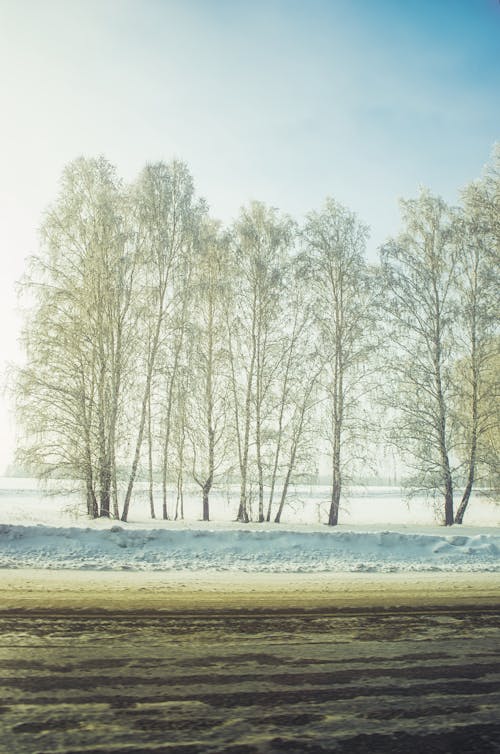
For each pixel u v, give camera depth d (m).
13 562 8.86
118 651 4.04
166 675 3.55
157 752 2.48
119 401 18.78
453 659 4.02
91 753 2.46
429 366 20.55
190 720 2.85
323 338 20.30
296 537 11.81
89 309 18.56
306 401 20.16
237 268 21.03
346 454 19.97
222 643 4.32
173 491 21.73
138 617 5.11
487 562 10.92
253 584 7.35
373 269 21.06
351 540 11.88
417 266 20.91
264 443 19.81
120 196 19.67
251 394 20.33
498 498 19.97
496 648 4.34
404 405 20.16
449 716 2.98
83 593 6.25
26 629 4.57
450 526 18.98
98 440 18.05
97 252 18.69
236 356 20.88
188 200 20.86
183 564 9.44
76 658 3.85
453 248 20.88
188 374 20.12
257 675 3.59
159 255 20.05
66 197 19.23
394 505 37.41
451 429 20.25
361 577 8.40
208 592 6.60
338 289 20.92
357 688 3.38
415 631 4.85
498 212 20.59
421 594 6.85
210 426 20.64
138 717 2.87
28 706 2.99
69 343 17.95
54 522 16.00
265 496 21.47
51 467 17.78
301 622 5.09
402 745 2.61
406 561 10.82
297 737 2.67
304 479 20.06
